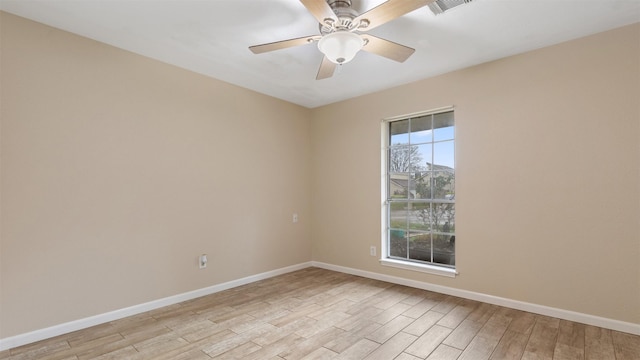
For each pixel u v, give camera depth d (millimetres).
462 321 2744
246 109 3988
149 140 3098
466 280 3318
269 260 4203
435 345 2336
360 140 4270
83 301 2658
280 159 4406
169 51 2977
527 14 2342
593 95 2652
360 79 3680
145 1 2191
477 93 3270
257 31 2602
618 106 2549
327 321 2771
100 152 2783
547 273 2844
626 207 2506
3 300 2299
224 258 3695
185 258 3342
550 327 2600
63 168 2584
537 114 2916
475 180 3270
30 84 2441
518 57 3023
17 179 2375
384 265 3996
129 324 2729
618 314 2521
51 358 2184
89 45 2734
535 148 2922
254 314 2938
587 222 2662
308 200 4816
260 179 4133
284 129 4480
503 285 3078
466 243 3322
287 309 3057
